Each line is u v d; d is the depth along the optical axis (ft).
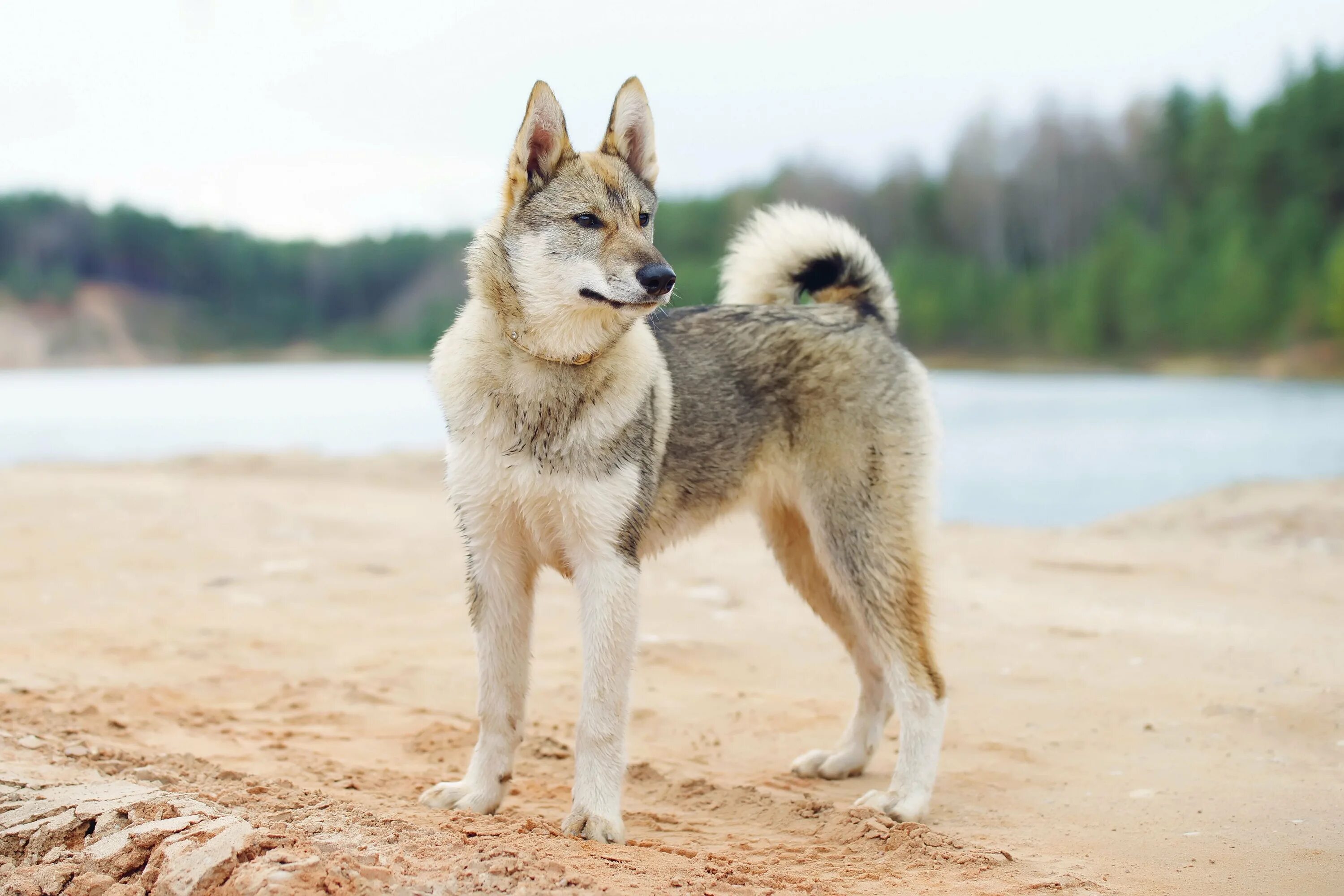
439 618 25.07
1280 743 16.69
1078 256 205.26
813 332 16.19
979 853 12.25
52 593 25.86
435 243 306.96
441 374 14.28
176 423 89.56
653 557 15.96
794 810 14.21
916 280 191.31
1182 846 12.64
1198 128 199.93
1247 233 162.09
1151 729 17.54
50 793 11.97
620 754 13.33
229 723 17.39
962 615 24.98
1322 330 140.56
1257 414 84.38
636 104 16.19
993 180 224.12
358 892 9.36
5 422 90.63
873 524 15.58
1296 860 12.01
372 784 14.64
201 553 30.73
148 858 10.27
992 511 44.45
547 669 21.31
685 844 12.82
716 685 20.59
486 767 13.94
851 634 16.69
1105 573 29.35
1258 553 31.58
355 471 47.67
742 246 18.40
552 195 14.43
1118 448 64.44
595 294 13.76
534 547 14.16
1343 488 38.91
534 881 9.87
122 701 17.97
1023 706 18.95
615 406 13.70
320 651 22.27
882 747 17.83
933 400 16.53
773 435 16.10
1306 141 171.73
